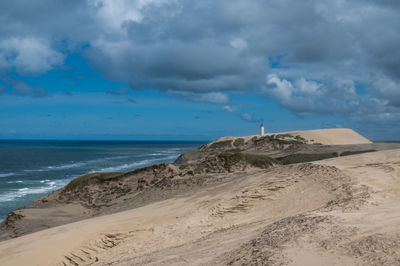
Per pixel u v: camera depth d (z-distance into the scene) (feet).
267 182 50.67
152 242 38.91
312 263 17.38
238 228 37.27
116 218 48.01
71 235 41.52
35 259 36.47
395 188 38.40
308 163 58.08
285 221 30.01
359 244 18.92
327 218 26.76
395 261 15.84
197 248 30.35
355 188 40.19
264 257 19.63
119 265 31.12
